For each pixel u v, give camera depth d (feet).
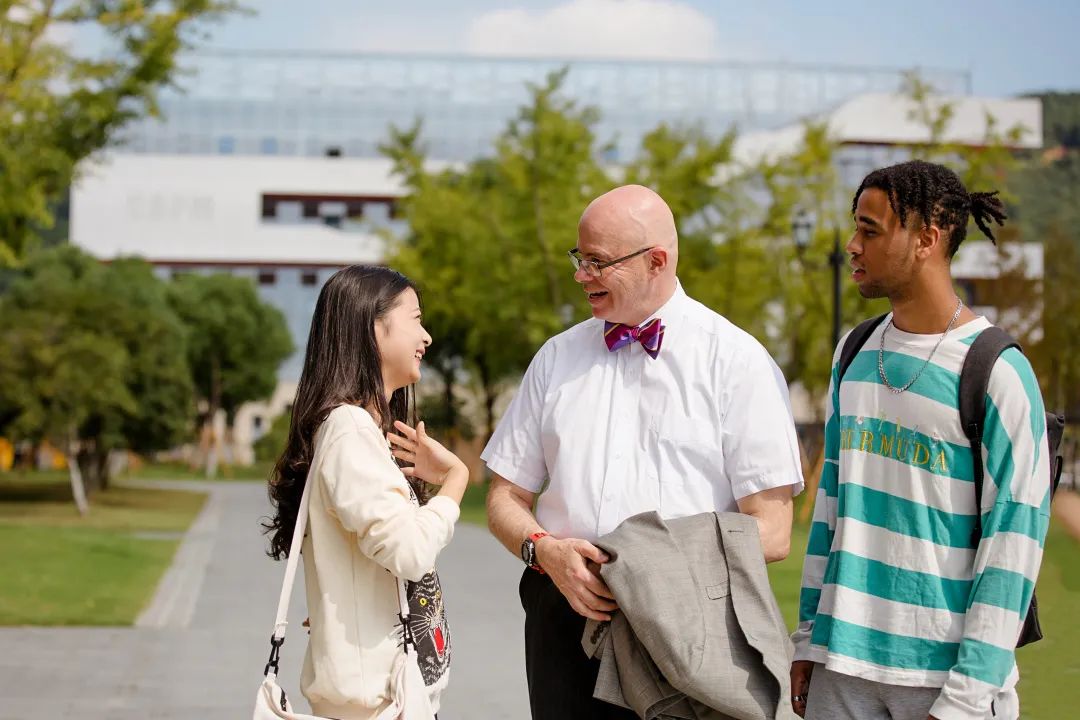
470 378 194.39
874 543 12.39
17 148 63.87
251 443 289.94
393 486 13.05
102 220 283.59
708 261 123.54
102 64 63.98
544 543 14.24
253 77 290.35
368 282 13.94
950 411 12.00
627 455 14.74
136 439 144.36
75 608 47.26
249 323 248.73
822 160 115.44
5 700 30.25
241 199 284.82
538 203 118.42
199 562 69.92
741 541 13.56
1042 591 45.37
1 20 60.44
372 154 289.53
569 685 14.83
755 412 14.43
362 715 13.17
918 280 12.26
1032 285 126.82
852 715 12.39
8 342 113.70
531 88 119.24
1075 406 124.77
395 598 13.35
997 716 11.87
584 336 15.57
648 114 275.18
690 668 13.00
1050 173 147.95
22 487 172.76
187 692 31.78
